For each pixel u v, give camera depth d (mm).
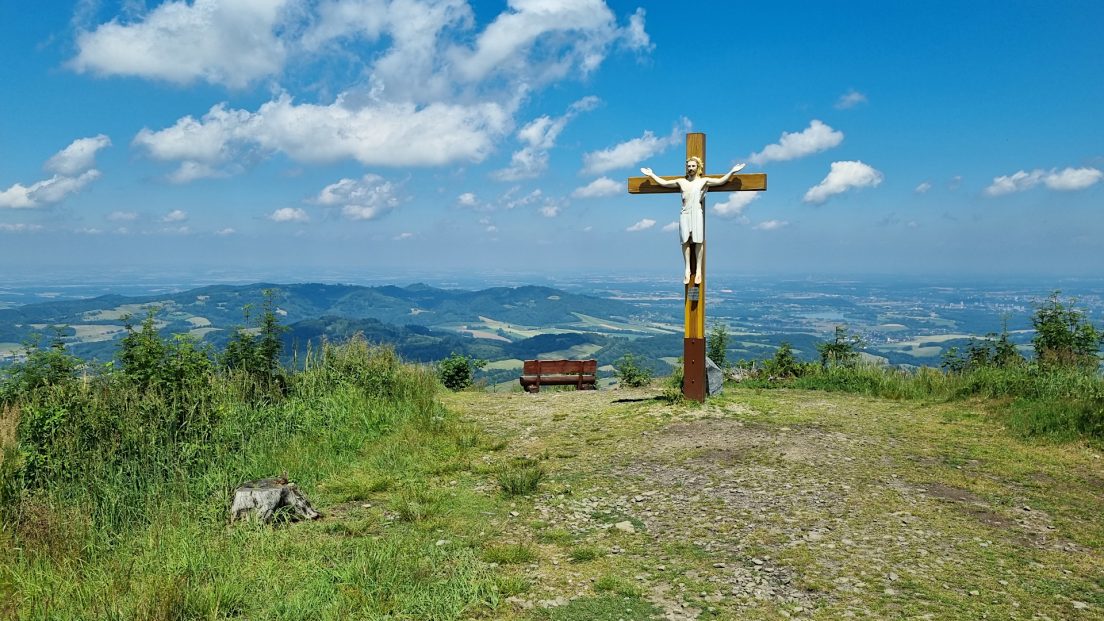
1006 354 12609
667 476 7148
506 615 4145
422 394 11164
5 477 5520
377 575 4582
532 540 5449
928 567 4727
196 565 4594
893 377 12859
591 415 10547
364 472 7383
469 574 4676
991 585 4441
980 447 8008
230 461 6992
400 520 5949
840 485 6605
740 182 10656
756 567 4789
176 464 6562
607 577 4617
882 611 4094
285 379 9945
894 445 8156
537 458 8109
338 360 11234
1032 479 6805
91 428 6715
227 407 8031
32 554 4676
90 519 5289
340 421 8914
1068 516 5762
